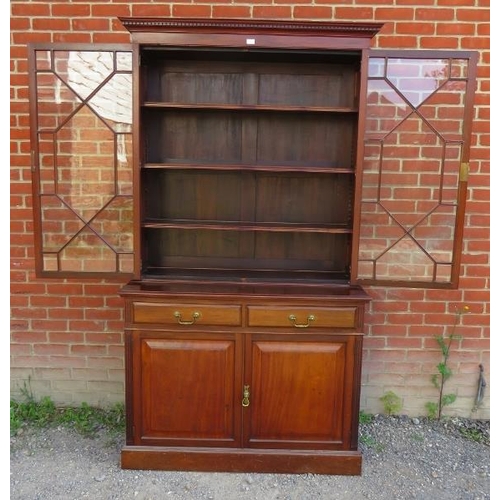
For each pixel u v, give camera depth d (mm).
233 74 2430
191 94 2441
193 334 2193
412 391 2777
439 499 2145
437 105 2396
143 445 2268
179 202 2531
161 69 2416
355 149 2285
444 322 2725
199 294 2158
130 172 2439
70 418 2729
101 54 2361
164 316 2180
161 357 2203
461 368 2758
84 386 2799
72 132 2426
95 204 2469
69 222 2480
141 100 2223
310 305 2172
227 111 2443
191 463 2256
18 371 2789
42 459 2383
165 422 2246
